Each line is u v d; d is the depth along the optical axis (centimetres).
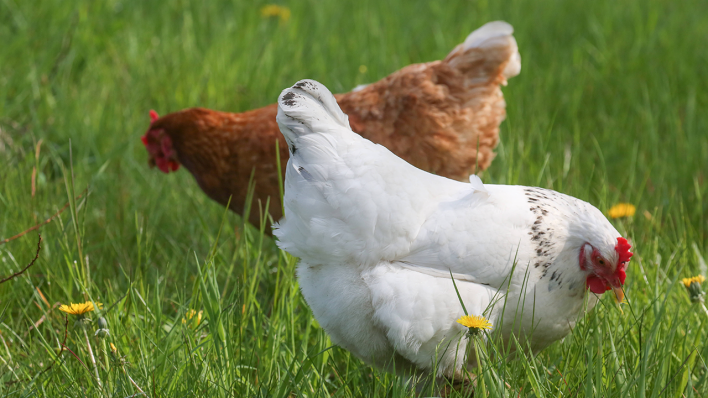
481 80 360
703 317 288
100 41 630
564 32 736
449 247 242
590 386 226
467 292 242
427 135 356
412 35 721
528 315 253
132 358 277
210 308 270
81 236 328
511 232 246
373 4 796
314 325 320
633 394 244
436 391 266
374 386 276
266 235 384
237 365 275
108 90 568
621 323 292
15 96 538
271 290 360
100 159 472
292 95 245
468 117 360
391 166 244
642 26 717
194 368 256
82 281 309
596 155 507
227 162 374
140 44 643
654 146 482
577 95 573
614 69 640
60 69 579
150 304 312
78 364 275
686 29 712
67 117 518
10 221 371
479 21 750
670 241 374
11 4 641
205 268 289
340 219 238
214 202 447
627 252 249
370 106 358
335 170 238
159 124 391
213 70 593
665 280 323
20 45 581
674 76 609
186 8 727
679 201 430
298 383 261
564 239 253
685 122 532
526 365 236
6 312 319
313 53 658
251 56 630
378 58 636
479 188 251
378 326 246
